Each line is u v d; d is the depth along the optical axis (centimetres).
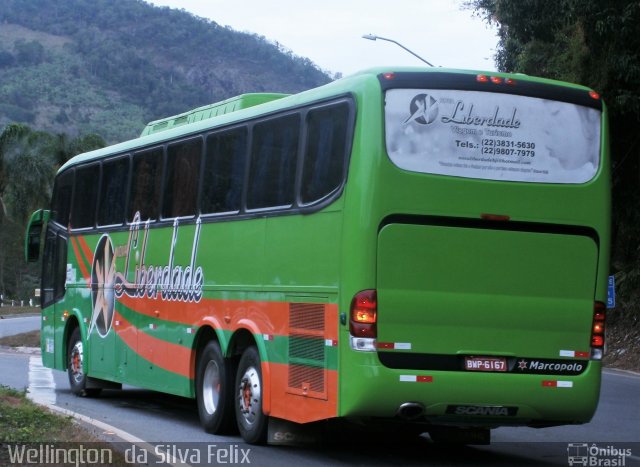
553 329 986
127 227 1511
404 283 939
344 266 948
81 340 1683
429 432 1123
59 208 1816
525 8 2541
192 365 1276
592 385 995
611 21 2319
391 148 947
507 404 965
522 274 976
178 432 1245
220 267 1207
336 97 1002
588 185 1003
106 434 1159
